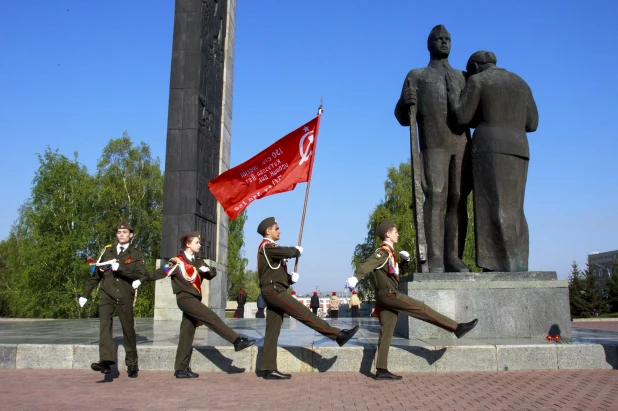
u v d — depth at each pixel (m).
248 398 6.06
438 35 11.02
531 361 7.96
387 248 7.41
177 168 19.58
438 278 9.65
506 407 5.50
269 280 7.30
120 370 8.14
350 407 5.57
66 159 42.91
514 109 10.22
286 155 9.38
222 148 23.33
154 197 44.38
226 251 23.89
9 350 8.41
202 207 20.20
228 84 25.03
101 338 7.29
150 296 40.25
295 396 6.16
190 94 20.06
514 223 10.01
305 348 8.01
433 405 5.64
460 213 11.02
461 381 7.08
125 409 5.51
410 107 10.51
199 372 7.98
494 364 7.93
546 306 9.40
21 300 41.44
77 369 8.25
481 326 9.27
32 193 41.97
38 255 40.00
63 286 40.28
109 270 7.54
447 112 10.71
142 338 10.09
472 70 10.97
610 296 44.38
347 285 6.93
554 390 6.36
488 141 10.11
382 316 7.37
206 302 19.91
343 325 13.04
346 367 7.95
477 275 9.66
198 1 20.80
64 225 41.53
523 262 10.09
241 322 16.31
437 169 10.61
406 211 47.75
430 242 10.46
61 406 5.66
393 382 7.03
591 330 11.95
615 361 8.02
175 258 7.71
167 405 5.70
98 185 43.44
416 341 8.77
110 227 42.00
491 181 10.06
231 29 25.89
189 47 20.47
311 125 9.34
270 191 9.41
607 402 5.60
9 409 5.51
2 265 60.72
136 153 44.75
